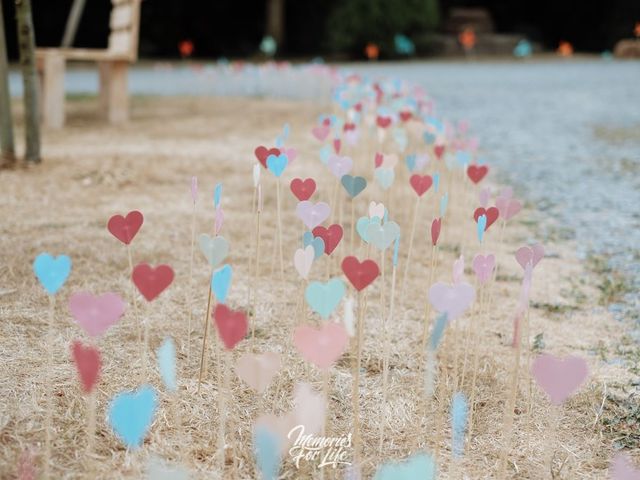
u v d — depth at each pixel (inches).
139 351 102.7
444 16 981.2
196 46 844.6
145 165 220.1
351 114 182.9
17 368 95.8
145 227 160.1
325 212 91.4
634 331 117.7
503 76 618.8
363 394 94.4
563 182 224.2
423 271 141.7
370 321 116.3
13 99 379.2
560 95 477.1
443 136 178.2
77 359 68.7
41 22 739.4
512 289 134.6
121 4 321.1
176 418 86.1
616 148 282.8
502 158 264.2
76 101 388.5
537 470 80.5
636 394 96.7
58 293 121.1
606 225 176.9
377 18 764.0
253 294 125.1
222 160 233.6
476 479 78.1
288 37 873.5
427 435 86.3
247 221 167.8
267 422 64.2
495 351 108.9
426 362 103.6
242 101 417.1
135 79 555.5
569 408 93.2
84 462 77.0
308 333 69.4
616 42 966.4
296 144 268.4
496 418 90.4
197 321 113.7
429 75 616.1
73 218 165.3
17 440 80.5
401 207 182.5
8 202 176.4
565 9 1001.5
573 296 131.9
